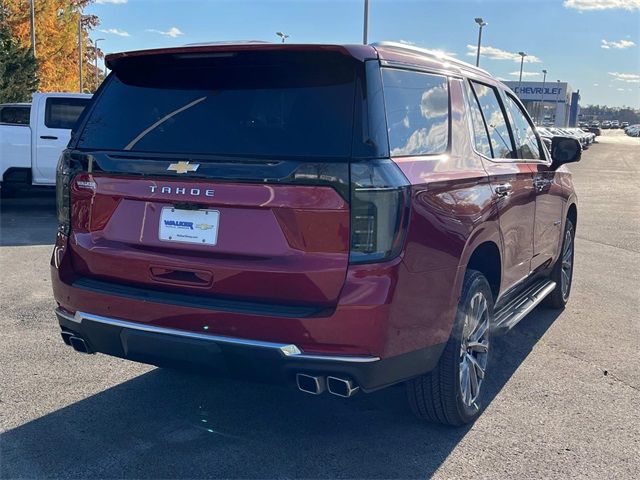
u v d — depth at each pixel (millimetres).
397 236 3025
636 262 9047
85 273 3574
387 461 3451
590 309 6547
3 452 3439
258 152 3174
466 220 3576
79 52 45531
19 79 29859
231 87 3410
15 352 4863
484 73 4672
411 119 3402
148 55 3520
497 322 4461
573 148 5305
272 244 3061
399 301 3055
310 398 4230
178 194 3236
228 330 3098
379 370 3080
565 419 4020
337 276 2980
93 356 4836
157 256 3309
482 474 3344
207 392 4281
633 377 4734
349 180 2955
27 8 36750
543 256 5473
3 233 9836
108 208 3475
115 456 3434
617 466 3461
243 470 3328
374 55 3234
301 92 3244
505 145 4684
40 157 11523
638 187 21438
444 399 3650
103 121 3686
